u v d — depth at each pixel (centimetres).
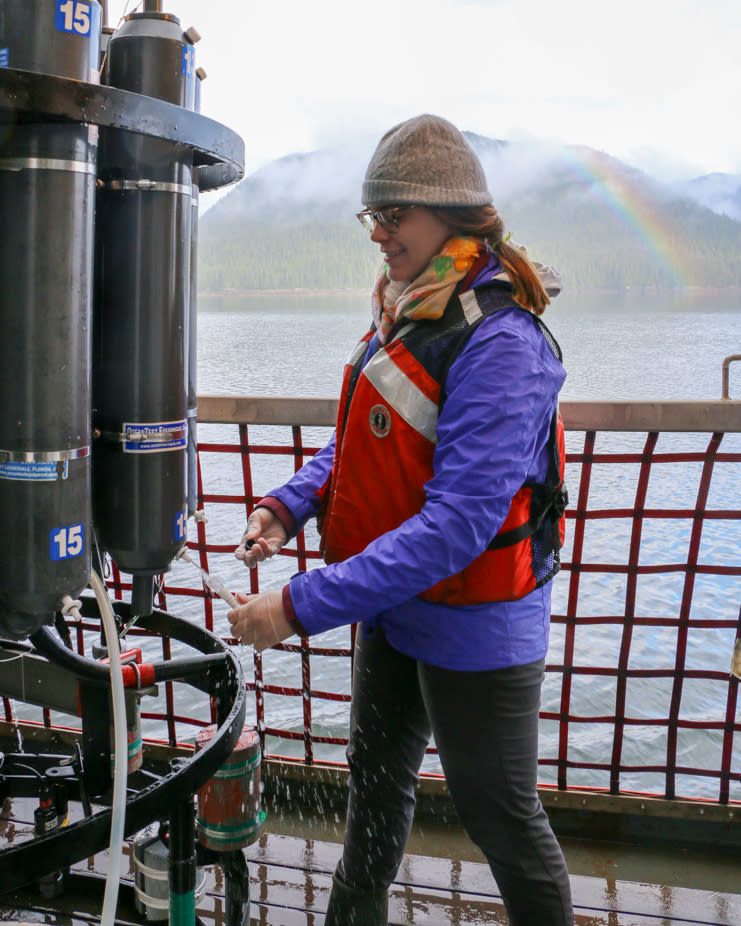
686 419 216
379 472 142
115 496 120
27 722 272
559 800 238
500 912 207
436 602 143
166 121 108
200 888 181
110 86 113
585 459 225
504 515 131
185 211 117
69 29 100
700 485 223
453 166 133
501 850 150
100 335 117
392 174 134
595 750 440
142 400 117
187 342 122
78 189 103
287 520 172
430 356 136
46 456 105
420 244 138
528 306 139
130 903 193
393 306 147
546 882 149
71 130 101
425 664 149
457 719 146
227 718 142
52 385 104
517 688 145
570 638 236
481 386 130
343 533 148
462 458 130
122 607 180
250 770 160
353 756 170
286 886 217
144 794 127
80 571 111
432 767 385
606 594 620
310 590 131
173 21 117
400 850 173
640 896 213
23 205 100
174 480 122
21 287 101
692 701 491
